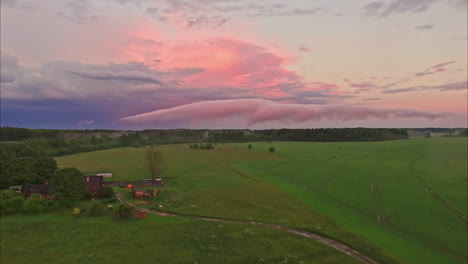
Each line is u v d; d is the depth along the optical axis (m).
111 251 44.47
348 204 77.25
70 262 41.03
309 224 58.69
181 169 128.25
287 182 103.56
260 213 65.06
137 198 76.19
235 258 43.25
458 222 64.88
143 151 196.12
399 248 50.62
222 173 119.88
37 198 62.25
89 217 59.25
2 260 41.53
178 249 45.72
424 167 129.12
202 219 60.09
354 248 48.62
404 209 73.00
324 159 158.25
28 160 88.12
